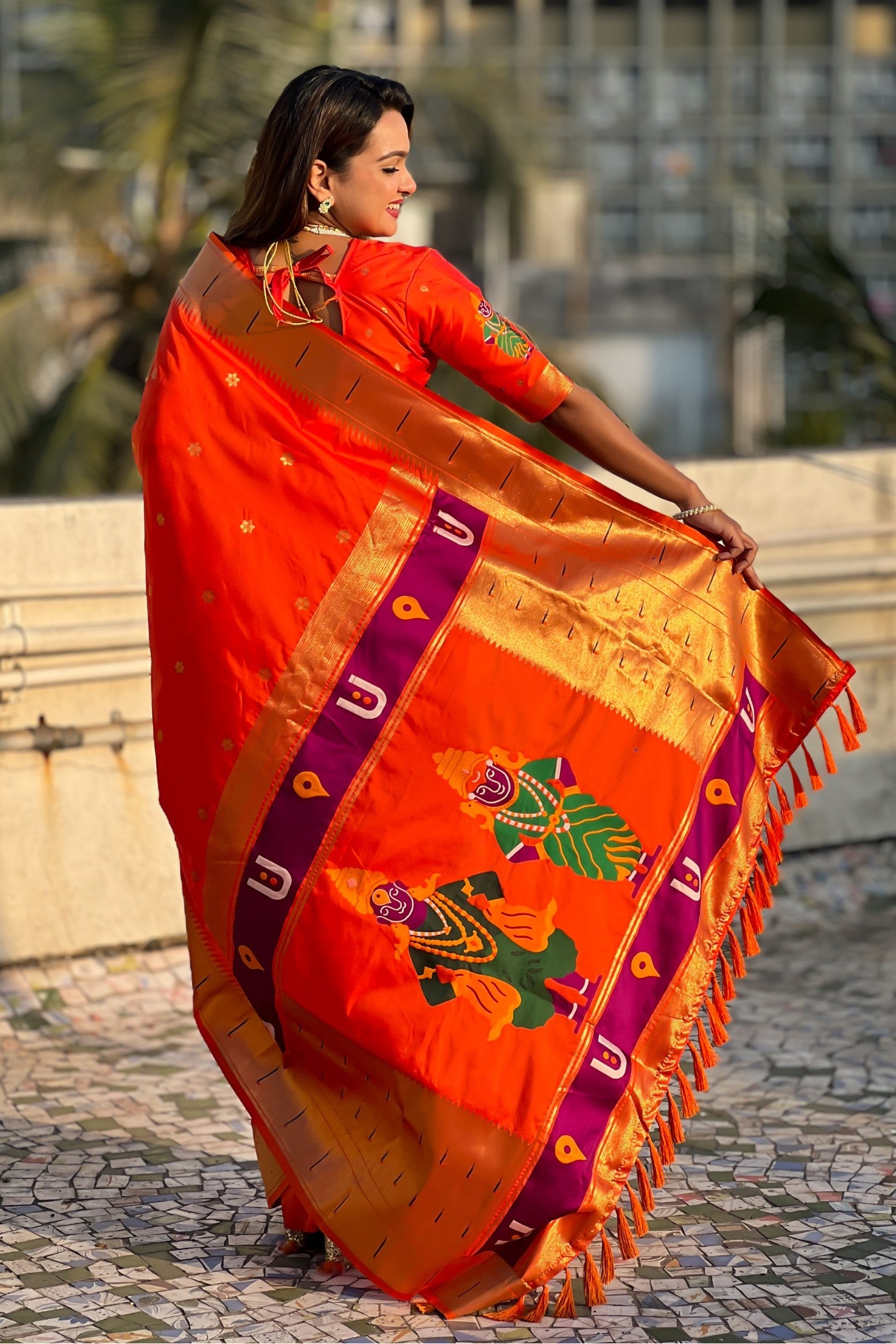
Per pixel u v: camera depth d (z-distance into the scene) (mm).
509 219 16828
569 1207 3299
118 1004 5305
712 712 3492
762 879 3572
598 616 3439
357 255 3320
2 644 5137
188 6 12922
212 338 3326
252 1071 3475
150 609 3396
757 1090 4598
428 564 3357
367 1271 3324
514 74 16172
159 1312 3348
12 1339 3236
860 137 56031
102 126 13344
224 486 3311
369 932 3324
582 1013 3363
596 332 32094
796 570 6598
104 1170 4066
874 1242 3664
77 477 13508
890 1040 4977
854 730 3588
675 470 3432
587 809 3410
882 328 9500
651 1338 3250
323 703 3324
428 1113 3299
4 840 5289
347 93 3254
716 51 55812
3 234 14992
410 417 3330
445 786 3352
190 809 3395
